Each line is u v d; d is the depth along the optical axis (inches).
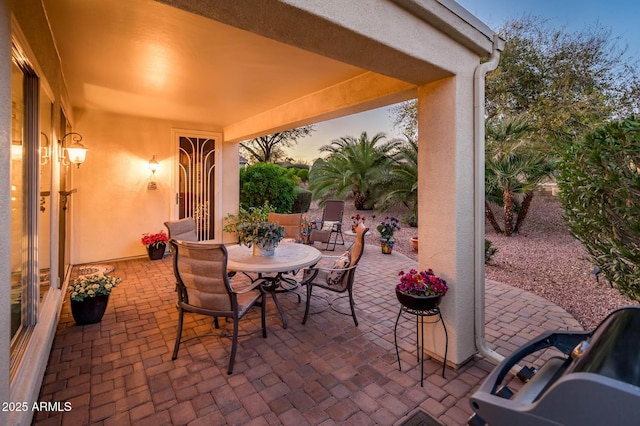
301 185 672.4
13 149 87.4
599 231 101.8
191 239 161.9
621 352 42.7
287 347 113.2
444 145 100.7
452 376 96.8
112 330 124.9
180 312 106.9
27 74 90.4
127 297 161.8
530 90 354.3
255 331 125.0
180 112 219.5
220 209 279.1
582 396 38.2
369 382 93.3
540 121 320.2
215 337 120.2
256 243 134.3
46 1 88.5
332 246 303.9
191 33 106.0
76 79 152.9
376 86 130.9
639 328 47.0
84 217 221.5
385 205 413.1
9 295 53.4
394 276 206.4
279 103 192.7
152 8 91.6
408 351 111.3
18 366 78.3
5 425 52.5
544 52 347.6
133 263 229.3
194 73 142.3
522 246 275.3
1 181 50.3
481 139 102.7
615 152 86.5
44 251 121.0
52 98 115.9
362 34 75.0
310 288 134.0
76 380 92.5
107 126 227.0
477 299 104.9
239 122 251.6
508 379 96.8
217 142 276.2
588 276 198.4
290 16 67.4
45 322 105.0
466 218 101.9
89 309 128.5
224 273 97.3
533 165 283.7
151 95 177.6
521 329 130.3
